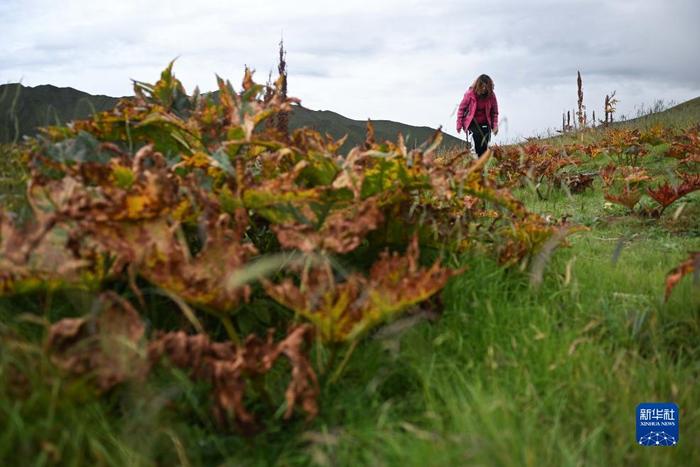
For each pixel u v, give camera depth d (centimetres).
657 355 259
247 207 270
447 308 291
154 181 216
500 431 196
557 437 208
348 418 219
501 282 319
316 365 246
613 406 231
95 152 283
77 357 184
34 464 179
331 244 236
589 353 257
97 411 200
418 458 187
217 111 319
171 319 267
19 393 185
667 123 1208
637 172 644
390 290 211
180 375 206
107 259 227
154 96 344
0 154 305
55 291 238
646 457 207
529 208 604
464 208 374
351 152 280
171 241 221
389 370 247
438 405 226
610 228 530
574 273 344
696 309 297
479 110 905
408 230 302
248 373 203
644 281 351
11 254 207
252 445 207
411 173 279
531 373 247
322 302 210
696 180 507
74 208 207
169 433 199
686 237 488
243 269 217
